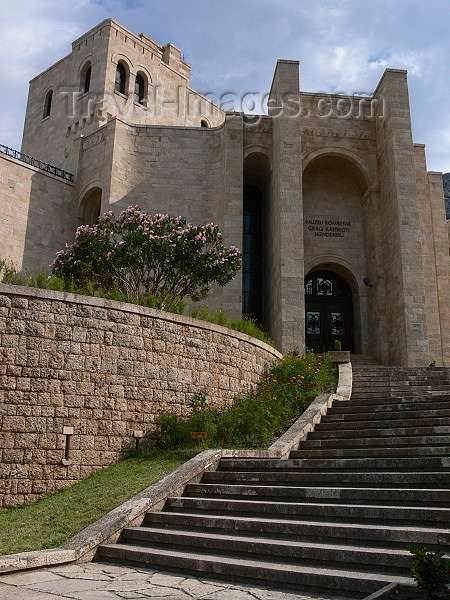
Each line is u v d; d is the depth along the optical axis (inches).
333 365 744.3
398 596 207.5
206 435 471.2
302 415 516.7
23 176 992.9
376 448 410.3
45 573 266.4
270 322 1043.3
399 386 647.1
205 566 263.6
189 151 1082.7
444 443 395.9
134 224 727.1
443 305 1094.4
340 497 314.2
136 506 335.0
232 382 576.4
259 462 395.5
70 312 457.1
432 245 1119.0
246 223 1162.6
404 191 968.3
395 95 1015.6
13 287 433.7
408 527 265.0
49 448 424.8
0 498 395.9
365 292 1073.5
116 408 466.3
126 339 484.4
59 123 1366.9
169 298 599.5
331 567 246.5
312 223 1105.4
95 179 1058.1
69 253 757.3
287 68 1022.4
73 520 341.1
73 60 1376.7
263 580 245.4
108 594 224.4
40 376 431.8
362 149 1084.5
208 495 362.0
